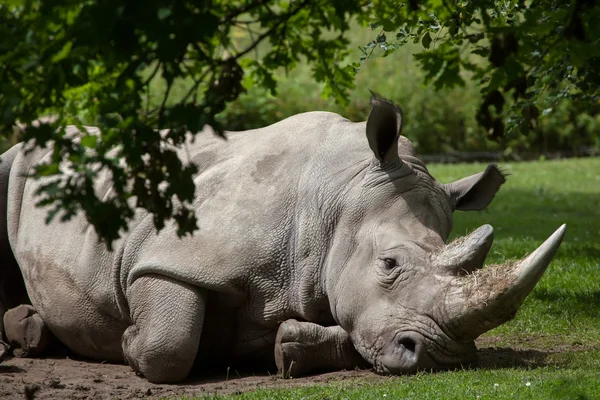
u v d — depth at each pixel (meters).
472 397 14.36
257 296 18.23
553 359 18.05
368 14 12.27
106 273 19.33
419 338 16.28
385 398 14.52
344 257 17.59
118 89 10.94
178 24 9.76
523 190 52.28
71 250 19.97
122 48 9.77
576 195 50.06
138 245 18.66
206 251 18.08
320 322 18.36
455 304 15.98
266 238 18.17
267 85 12.51
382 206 17.52
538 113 18.78
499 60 11.09
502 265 15.98
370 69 69.38
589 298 23.52
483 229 16.61
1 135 11.21
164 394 16.84
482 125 12.62
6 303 22.64
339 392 15.19
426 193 17.70
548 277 26.02
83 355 20.89
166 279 18.06
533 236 35.59
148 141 10.88
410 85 69.56
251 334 18.62
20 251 21.16
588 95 22.05
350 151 18.47
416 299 16.47
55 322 20.41
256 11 11.68
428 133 69.88
